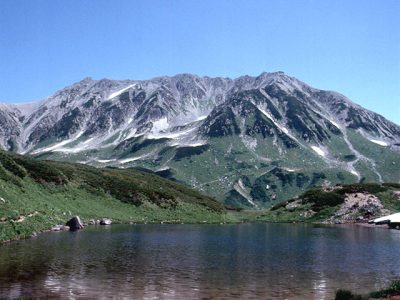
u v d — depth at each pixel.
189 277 43.69
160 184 176.50
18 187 100.69
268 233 100.31
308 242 79.56
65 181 128.00
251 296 36.28
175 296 35.91
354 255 61.56
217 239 83.38
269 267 50.50
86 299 34.25
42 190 113.19
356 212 147.88
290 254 62.25
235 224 139.50
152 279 42.31
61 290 36.81
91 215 116.44
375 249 69.00
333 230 111.56
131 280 41.56
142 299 34.72
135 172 191.75
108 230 95.69
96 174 152.75
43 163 133.25
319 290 38.72
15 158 123.00
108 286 38.81
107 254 57.75
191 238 84.19
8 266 46.09
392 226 121.69
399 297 31.45
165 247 68.12
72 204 117.25
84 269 46.19
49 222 89.12
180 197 165.00
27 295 34.75
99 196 134.25
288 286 40.19
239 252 64.00
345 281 42.75
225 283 41.19
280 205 177.50
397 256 60.66
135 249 64.38
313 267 50.81
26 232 73.19
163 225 121.25
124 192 145.12
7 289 36.47
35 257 52.28
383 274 46.69
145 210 139.88
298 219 155.00
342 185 176.62
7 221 71.44
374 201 151.38
